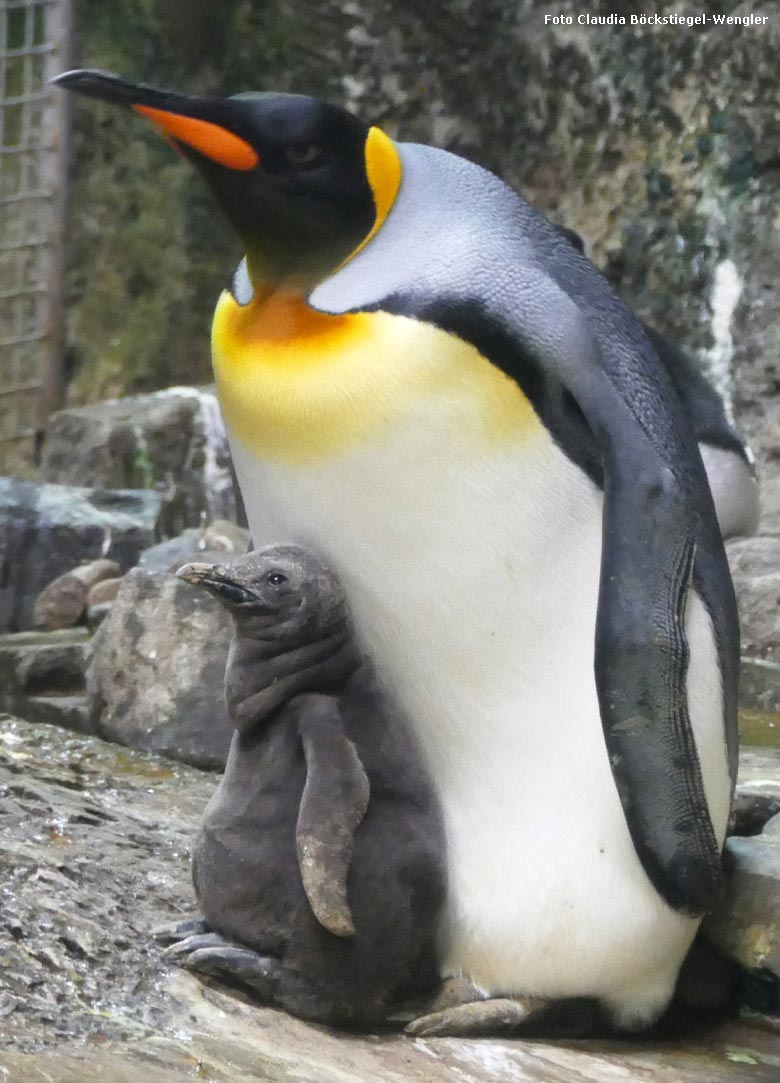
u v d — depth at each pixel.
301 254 4.32
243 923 4.37
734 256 11.21
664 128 11.59
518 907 4.44
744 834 5.43
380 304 4.21
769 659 8.62
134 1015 4.10
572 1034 4.64
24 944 4.29
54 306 13.77
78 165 14.04
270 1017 4.31
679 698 4.18
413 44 13.04
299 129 4.21
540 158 12.38
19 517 9.85
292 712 4.43
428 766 4.53
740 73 11.10
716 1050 4.68
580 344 4.24
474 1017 4.45
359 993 4.37
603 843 4.40
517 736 4.42
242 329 4.40
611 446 4.21
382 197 4.37
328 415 4.19
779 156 10.95
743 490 6.52
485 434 4.21
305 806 4.25
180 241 14.29
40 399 13.77
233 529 10.40
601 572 4.21
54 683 8.28
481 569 4.31
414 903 4.39
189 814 5.88
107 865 5.02
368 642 4.52
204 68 13.96
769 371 10.95
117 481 12.02
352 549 4.38
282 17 13.64
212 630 7.02
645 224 11.71
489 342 4.19
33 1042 3.82
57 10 13.52
